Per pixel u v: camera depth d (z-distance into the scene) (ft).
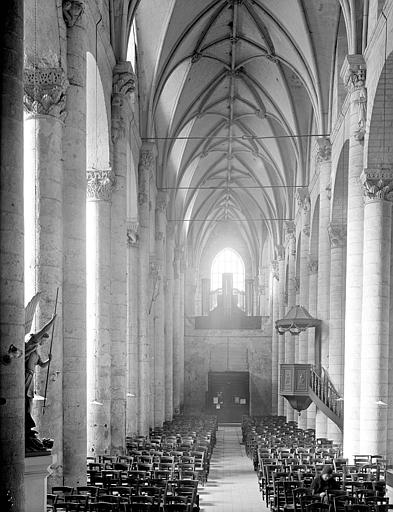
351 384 71.26
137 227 94.32
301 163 125.49
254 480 80.48
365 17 70.49
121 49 73.36
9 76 29.43
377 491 50.44
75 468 48.24
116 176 72.23
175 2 91.20
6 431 28.68
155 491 47.98
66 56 49.85
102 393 67.36
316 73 97.91
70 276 49.08
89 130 70.13
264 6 99.45
